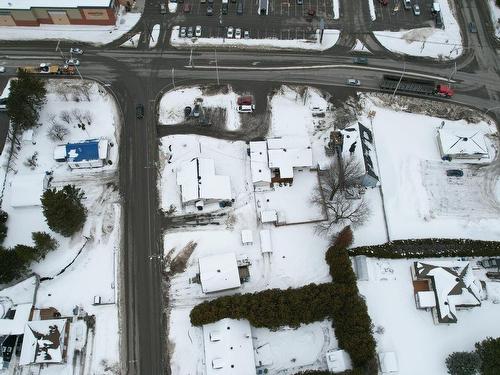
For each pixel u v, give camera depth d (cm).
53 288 8012
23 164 9044
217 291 7881
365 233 8444
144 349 7638
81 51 10250
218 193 8488
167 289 8038
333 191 8344
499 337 7556
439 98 9881
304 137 9138
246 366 7225
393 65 10269
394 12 10950
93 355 7581
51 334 7362
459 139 9038
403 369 7462
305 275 8144
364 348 7100
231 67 10150
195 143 9250
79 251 8288
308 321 7406
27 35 10506
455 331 7719
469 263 7956
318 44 10469
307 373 7125
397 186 8894
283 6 10994
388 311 7806
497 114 9750
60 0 10238
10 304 7794
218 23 10706
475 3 11150
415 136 9438
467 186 8994
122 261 8244
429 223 8581
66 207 7894
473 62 10350
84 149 8881
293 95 9800
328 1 11050
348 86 9975
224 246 8350
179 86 9894
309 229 8481
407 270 8062
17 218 8556
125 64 10162
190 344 7644
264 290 7725
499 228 8569
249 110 9575
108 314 7850
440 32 10681
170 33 10556
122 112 9581
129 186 8875
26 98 9025
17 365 7425
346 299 7431
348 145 8869
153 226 8525
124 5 10788
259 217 8556
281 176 8619
